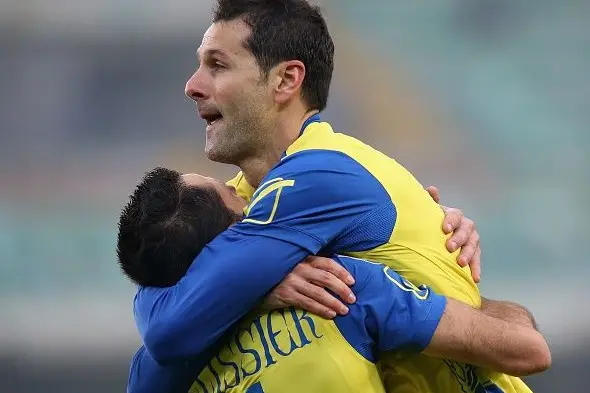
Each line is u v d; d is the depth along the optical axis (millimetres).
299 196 7316
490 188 43500
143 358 7883
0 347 31562
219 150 8086
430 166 44000
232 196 7867
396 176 7789
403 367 7594
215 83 8008
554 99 45125
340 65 45219
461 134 44656
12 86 43375
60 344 32281
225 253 7238
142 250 7398
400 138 44281
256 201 7395
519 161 44156
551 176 43625
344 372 7145
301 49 8016
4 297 35469
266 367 7258
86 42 44031
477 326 7246
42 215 40250
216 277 7141
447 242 7852
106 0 44000
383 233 7520
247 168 8211
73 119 43438
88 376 30469
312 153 7578
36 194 41531
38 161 42500
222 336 7523
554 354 30156
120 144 43156
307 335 7223
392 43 45844
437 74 45531
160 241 7355
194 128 43438
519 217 41938
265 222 7273
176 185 7637
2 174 41969
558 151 44250
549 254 39906
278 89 7996
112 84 43719
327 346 7191
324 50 8219
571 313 34875
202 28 44312
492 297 37344
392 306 7203
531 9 46062
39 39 43750
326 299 7195
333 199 7363
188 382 7750
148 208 7477
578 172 43844
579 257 39844
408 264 7539
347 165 7543
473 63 45812
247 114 7961
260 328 7371
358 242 7492
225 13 8047
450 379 7609
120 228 7602
